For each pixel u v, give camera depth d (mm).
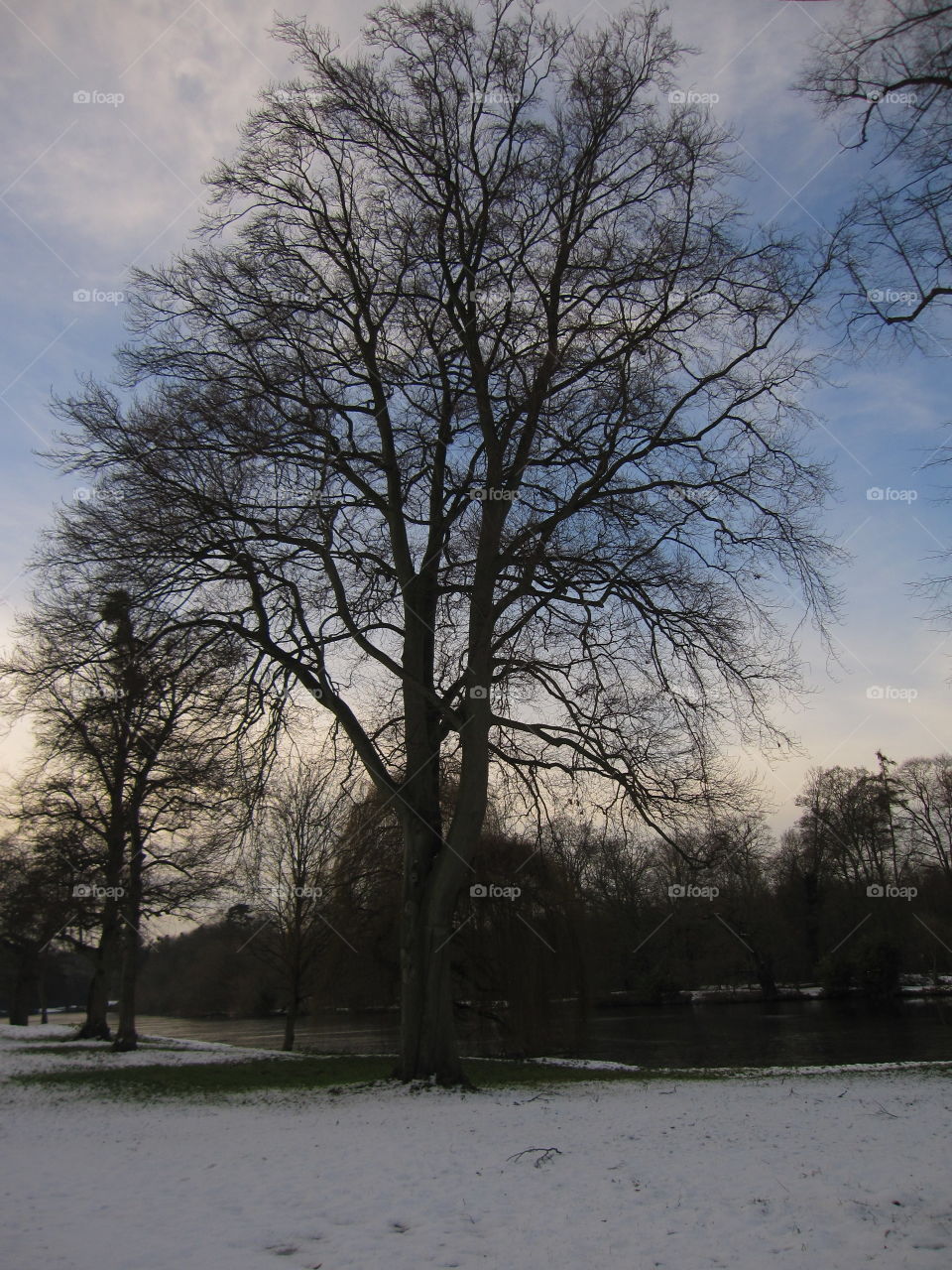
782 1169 8227
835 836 53188
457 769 20094
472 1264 6082
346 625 16344
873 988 48188
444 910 15570
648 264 15516
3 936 41000
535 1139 10133
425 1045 15195
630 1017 44250
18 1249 6355
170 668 15234
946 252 10844
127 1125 12273
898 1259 5852
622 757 16391
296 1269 5984
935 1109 11203
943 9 8820
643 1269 5902
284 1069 21594
